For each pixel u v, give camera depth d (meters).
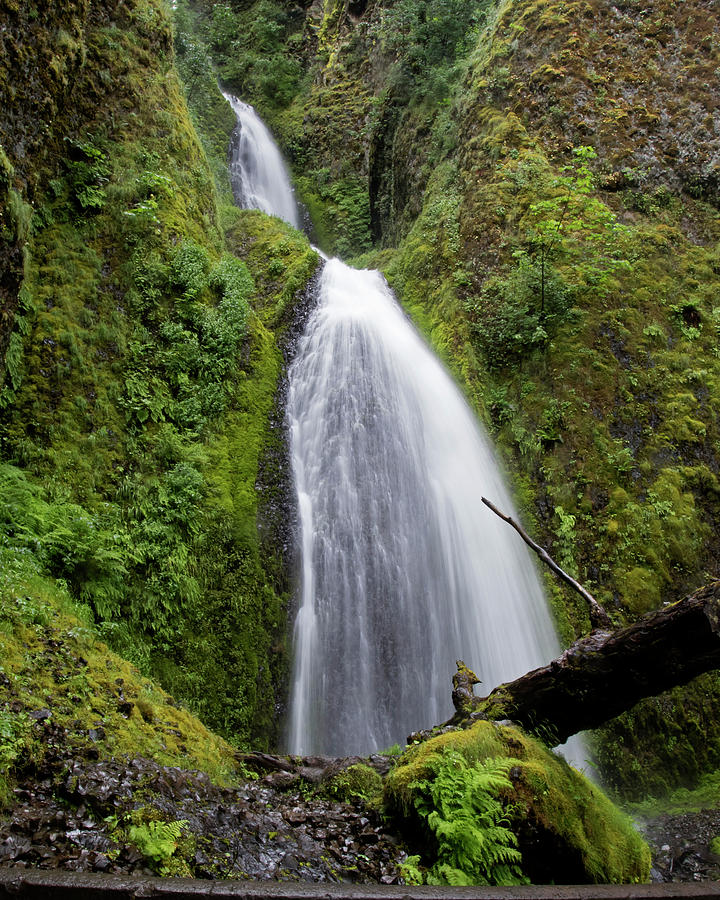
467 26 16.47
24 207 6.85
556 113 13.36
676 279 12.19
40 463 7.27
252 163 20.11
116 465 7.83
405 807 3.92
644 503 10.18
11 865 2.78
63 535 6.58
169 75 11.70
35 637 4.88
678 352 11.52
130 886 2.62
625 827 4.69
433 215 13.84
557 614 9.35
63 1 8.88
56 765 3.51
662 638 4.14
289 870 3.47
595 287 11.65
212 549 8.01
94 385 8.11
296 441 9.88
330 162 21.12
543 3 14.31
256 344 10.20
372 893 2.86
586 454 10.47
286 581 8.62
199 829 3.53
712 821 7.08
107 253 9.12
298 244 12.78
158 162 10.35
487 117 13.84
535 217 12.30
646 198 12.87
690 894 3.22
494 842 3.69
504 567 9.90
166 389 8.82
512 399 11.19
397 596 9.39
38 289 8.22
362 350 11.30
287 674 8.12
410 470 10.45
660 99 13.49
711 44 13.63
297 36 25.77
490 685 9.16
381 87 20.50
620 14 14.17
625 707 4.66
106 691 4.79
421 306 12.92
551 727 4.98
